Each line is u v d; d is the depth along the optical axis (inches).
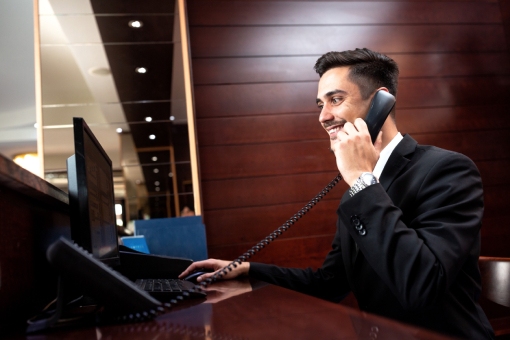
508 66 180.1
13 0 159.6
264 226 158.1
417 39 175.5
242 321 27.3
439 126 172.2
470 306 47.6
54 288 42.3
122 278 29.5
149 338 23.7
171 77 153.9
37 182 32.0
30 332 27.5
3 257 28.5
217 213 156.7
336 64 55.9
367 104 54.7
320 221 160.9
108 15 153.5
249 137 161.6
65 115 150.2
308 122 164.9
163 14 154.7
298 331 23.6
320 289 60.9
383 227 43.0
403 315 47.6
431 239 43.3
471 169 49.1
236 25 166.2
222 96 162.2
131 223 149.3
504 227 170.6
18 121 241.6
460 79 176.2
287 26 168.6
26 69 203.0
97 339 24.2
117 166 151.3
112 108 152.9
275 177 160.9
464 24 179.5
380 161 55.2
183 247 94.0
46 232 39.4
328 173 163.3
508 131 176.4
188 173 151.5
